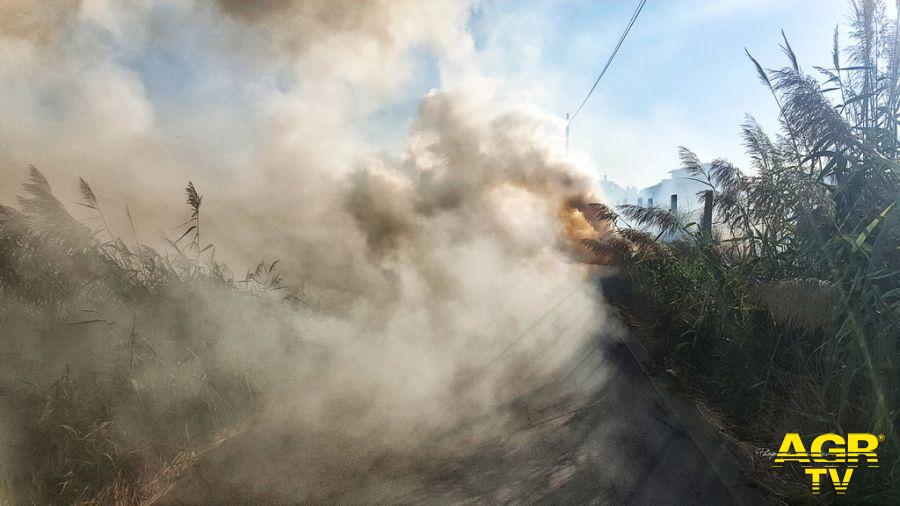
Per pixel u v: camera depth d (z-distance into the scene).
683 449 3.63
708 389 4.71
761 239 4.96
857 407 3.27
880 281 3.78
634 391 4.82
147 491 3.09
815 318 3.46
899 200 3.89
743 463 3.41
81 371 3.76
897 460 2.81
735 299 4.89
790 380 3.91
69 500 2.77
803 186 4.78
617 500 3.00
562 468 3.41
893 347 3.29
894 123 4.64
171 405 3.78
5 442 3.00
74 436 3.02
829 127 4.64
